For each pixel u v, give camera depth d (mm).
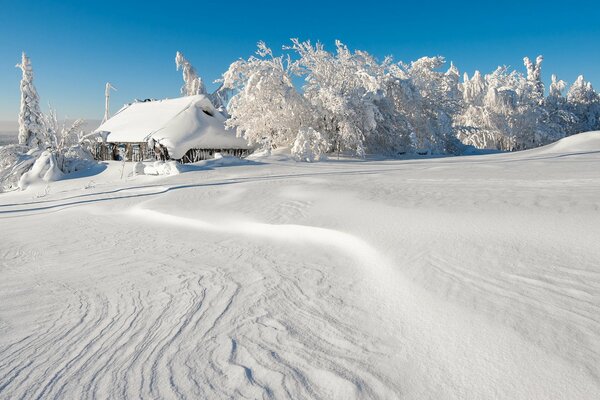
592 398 2008
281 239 6371
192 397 2436
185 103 37750
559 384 2141
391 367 2572
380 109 33250
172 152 32219
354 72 34250
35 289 5016
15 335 3604
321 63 33469
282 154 29078
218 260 5605
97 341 3361
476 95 63250
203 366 2803
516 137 56938
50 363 3016
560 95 72000
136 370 2816
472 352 2557
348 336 3051
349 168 19531
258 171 19469
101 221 10086
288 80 32281
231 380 2598
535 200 5922
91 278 5312
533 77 71125
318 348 2922
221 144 35250
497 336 2654
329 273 4531
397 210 6320
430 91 38938
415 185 9242
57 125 29891
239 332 3312
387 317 3266
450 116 41844
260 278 4641
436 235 4785
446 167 15406
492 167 13789
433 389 2295
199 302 4082
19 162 29938
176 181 17625
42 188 24734
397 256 4406
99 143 37000
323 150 30547
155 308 4035
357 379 2484
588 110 73438
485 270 3643
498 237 4352
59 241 8164
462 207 6008
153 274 5223
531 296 3059
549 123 63062
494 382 2254
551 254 3699
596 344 2402
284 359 2814
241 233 7109
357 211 6703
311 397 2355
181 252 6270
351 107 30172
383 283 3930
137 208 10625
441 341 2754
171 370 2779
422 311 3201
